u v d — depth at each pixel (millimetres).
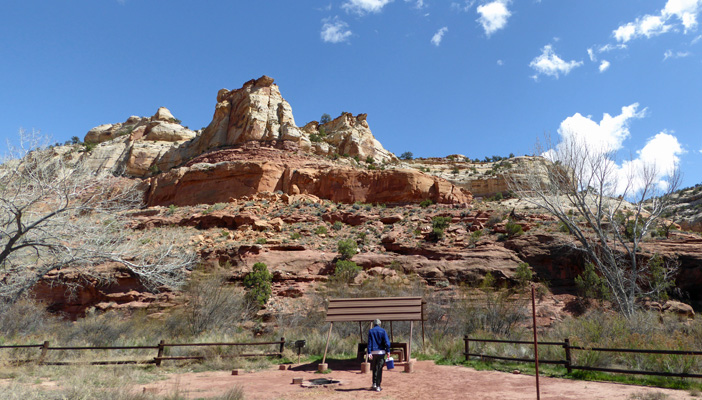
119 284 33031
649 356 10625
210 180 61594
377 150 85375
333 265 34531
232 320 24219
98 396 8070
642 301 27891
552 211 28156
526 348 13703
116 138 95875
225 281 27391
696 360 9984
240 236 41188
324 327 22062
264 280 31172
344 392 8977
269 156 66688
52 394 8195
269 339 19969
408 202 55625
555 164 28797
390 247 38094
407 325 19688
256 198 56469
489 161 99438
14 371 11672
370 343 9258
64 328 23062
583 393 8289
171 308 29453
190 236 41125
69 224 16078
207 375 12062
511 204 59781
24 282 16812
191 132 93688
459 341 15688
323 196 58156
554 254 32719
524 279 30156
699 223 62094
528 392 8578
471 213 44406
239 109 80562
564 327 16297
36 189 15344
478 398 8102
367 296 25062
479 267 32344
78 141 103562
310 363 14008
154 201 64688
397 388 9312
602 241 26094
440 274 32469
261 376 11703
